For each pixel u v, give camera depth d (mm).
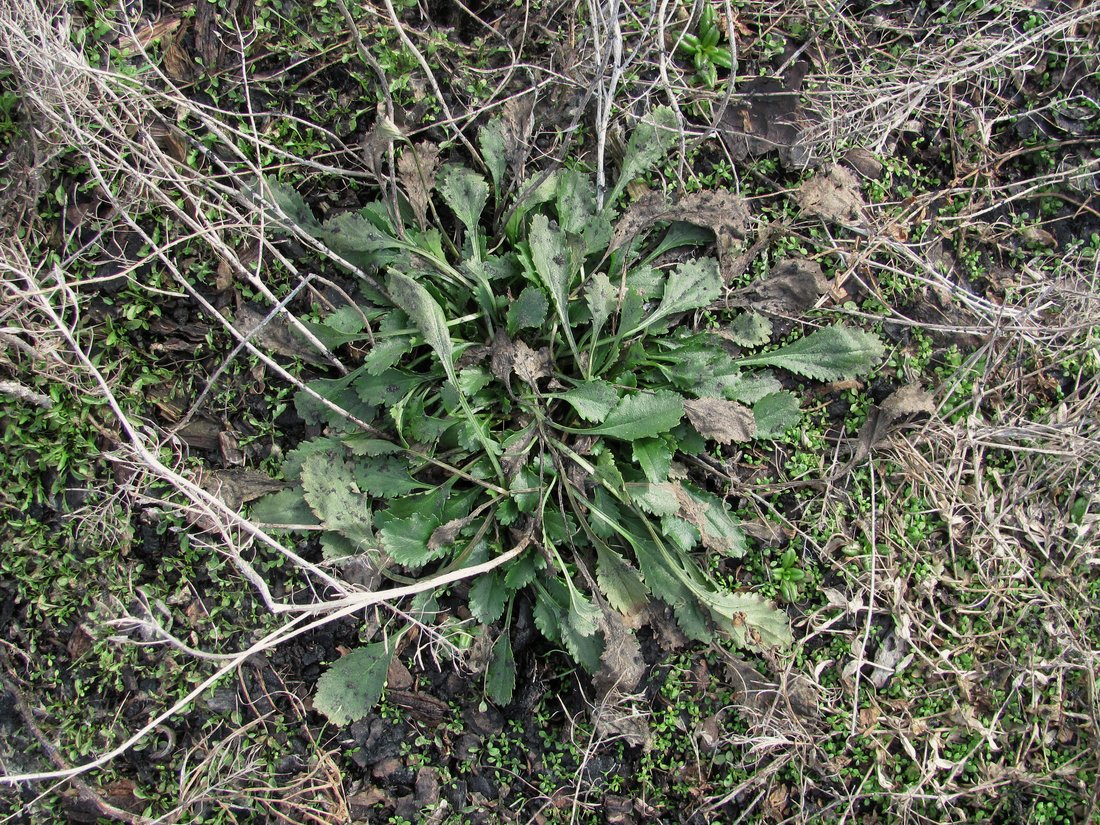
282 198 2178
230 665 1653
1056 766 2432
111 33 2166
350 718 2086
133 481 2119
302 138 2264
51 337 2057
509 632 2215
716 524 2268
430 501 2129
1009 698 2439
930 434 2479
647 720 2275
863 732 2352
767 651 2299
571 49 2336
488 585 2129
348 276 2258
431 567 2211
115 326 2150
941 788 2352
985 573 2477
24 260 2055
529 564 2137
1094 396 2521
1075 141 2650
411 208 2238
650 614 2240
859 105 2523
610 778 2254
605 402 2092
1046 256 2645
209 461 2199
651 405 2088
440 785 2209
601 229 2211
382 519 2094
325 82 2275
